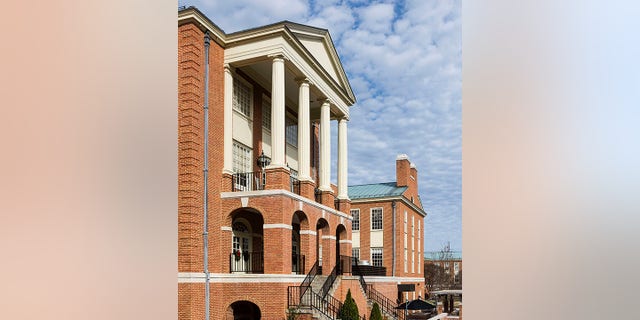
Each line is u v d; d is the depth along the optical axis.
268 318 15.25
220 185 16.92
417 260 38.00
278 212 16.44
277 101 17.47
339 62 23.59
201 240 15.13
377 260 34.28
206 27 16.34
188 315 14.22
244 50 17.70
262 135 21.05
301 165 19.20
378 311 17.83
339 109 23.12
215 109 16.92
